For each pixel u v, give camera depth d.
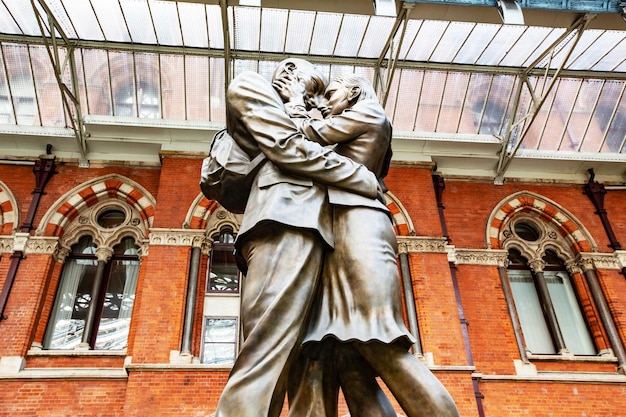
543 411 9.83
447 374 9.59
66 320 10.69
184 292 10.21
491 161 13.26
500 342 10.80
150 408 8.63
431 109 12.83
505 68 12.09
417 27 10.96
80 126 11.78
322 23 10.84
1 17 10.73
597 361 10.87
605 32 10.98
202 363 9.88
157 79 11.98
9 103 11.91
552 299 12.30
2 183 11.56
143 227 11.78
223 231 11.75
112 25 10.88
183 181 11.74
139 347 9.38
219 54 11.40
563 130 13.22
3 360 9.32
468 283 11.55
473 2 9.01
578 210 13.06
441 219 12.39
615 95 12.91
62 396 9.05
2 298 9.94
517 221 13.17
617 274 11.98
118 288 11.29
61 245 11.21
